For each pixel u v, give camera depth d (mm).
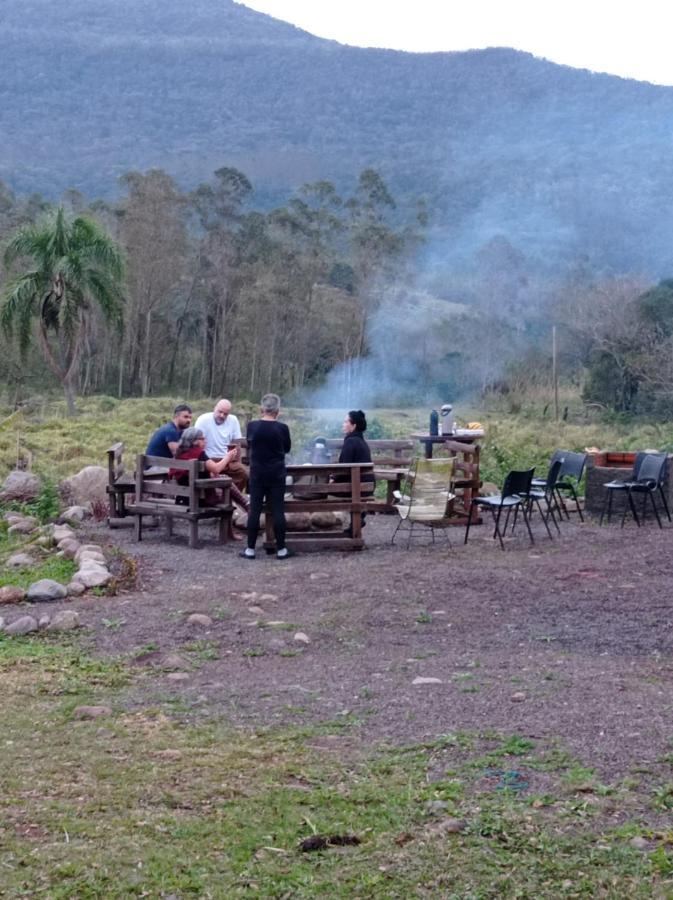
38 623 7035
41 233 34719
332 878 3529
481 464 17797
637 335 43531
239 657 6371
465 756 4531
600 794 4055
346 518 11477
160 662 6246
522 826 3812
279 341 61719
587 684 5523
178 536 10805
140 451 24250
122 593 8086
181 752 4684
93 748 4770
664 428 33656
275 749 4699
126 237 56656
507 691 5430
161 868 3613
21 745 4828
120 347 53812
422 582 8328
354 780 4316
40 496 12023
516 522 11547
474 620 7168
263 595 7879
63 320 34125
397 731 4910
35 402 40781
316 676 5914
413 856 3641
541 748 4574
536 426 35219
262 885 3500
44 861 3674
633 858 3549
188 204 66250
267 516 9883
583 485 13953
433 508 9930
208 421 11227
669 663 6008
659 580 8234
